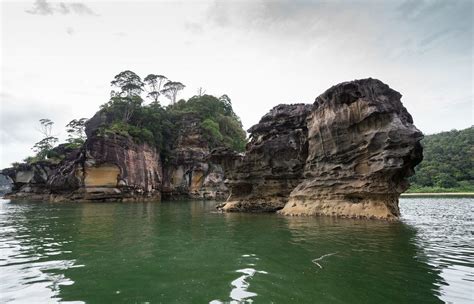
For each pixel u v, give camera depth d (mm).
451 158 106062
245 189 33438
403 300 6477
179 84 107125
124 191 62750
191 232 16438
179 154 77375
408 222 20062
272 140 31406
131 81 87125
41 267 9227
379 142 22062
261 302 6359
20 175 86688
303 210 25688
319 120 26516
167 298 6621
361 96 23344
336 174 24734
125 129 68000
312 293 6887
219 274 8383
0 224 21109
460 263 9398
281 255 10625
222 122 96250
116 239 14250
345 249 11508
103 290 7156
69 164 67000
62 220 23750
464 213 28750
